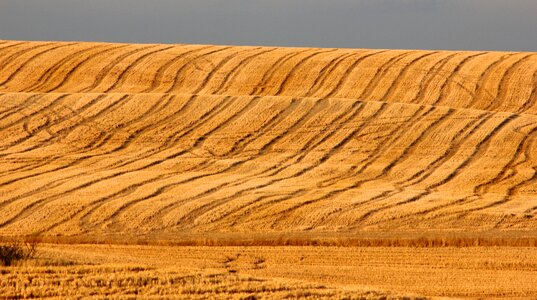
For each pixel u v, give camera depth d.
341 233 149.75
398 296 92.69
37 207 163.62
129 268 97.81
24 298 84.50
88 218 158.38
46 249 117.94
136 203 166.38
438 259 131.38
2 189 174.25
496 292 110.25
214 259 131.75
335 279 116.81
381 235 147.25
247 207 163.88
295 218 157.88
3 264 99.06
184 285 91.25
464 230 150.50
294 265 127.38
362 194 173.00
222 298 86.38
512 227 152.25
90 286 89.25
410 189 178.00
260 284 93.38
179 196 170.88
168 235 149.88
